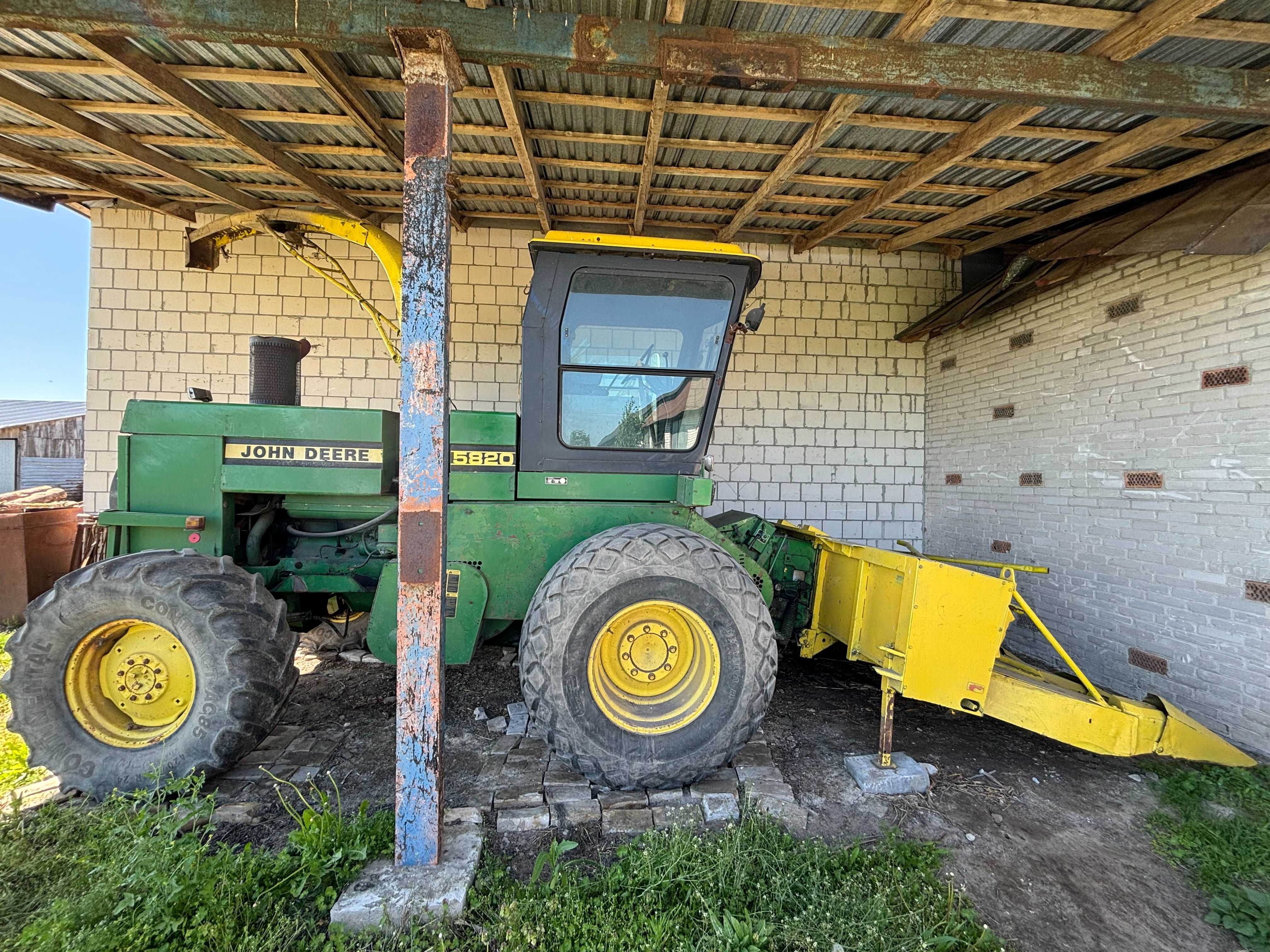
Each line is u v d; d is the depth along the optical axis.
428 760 1.78
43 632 2.14
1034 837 2.15
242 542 2.78
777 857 1.89
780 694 3.42
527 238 4.75
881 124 3.02
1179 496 3.04
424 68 1.80
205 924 1.50
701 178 3.82
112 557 2.55
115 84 2.89
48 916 1.55
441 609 1.79
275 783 2.35
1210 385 2.88
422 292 1.77
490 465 2.60
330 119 3.14
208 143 3.42
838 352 5.10
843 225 4.32
